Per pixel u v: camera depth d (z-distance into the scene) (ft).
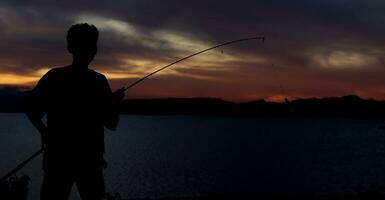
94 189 9.38
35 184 129.70
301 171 228.43
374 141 537.24
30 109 9.27
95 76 9.68
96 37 9.64
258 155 322.75
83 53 9.53
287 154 333.01
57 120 9.22
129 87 10.10
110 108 9.62
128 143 433.07
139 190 166.30
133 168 234.99
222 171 229.66
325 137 636.07
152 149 360.48
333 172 222.28
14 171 9.64
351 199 23.49
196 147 393.50
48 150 9.17
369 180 187.62
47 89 9.34
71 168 9.12
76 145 9.15
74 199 87.20
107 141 461.37
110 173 213.25
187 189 169.68
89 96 9.45
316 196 24.89
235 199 24.25
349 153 345.72
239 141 501.97
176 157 299.79
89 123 9.32
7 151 278.46
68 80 9.41
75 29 9.53
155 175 209.56
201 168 241.35
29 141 384.06
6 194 17.30
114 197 21.43
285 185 178.91
